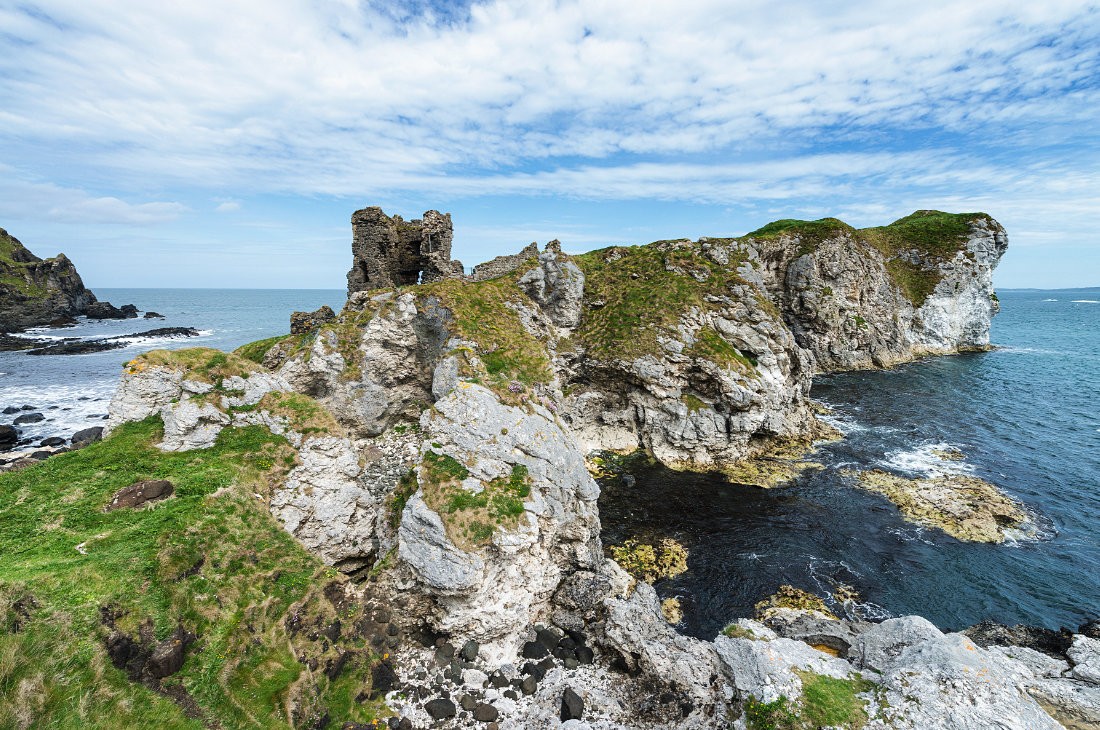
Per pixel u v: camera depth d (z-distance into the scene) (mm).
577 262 67938
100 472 22188
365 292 48188
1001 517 39875
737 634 23672
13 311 137125
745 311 59000
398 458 36125
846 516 40688
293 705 17203
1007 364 99500
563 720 20203
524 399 33688
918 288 107562
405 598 24125
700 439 50406
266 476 24719
